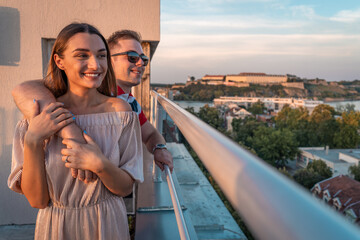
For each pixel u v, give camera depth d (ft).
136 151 2.80
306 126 294.05
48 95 2.65
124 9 7.36
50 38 7.31
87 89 2.66
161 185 5.34
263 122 321.73
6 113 7.24
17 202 7.45
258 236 0.56
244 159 0.71
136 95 8.29
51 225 2.70
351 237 0.34
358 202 137.69
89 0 7.24
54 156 2.56
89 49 2.40
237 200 0.67
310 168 204.13
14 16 7.06
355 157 213.25
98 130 2.64
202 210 3.33
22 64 7.20
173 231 3.90
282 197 0.50
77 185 2.55
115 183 2.52
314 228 0.40
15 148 2.62
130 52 4.00
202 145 1.11
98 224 2.64
